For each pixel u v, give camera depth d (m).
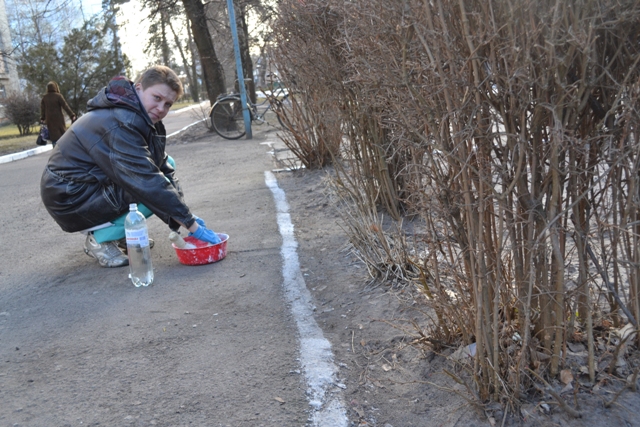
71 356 2.84
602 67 1.74
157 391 2.47
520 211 2.02
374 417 2.24
